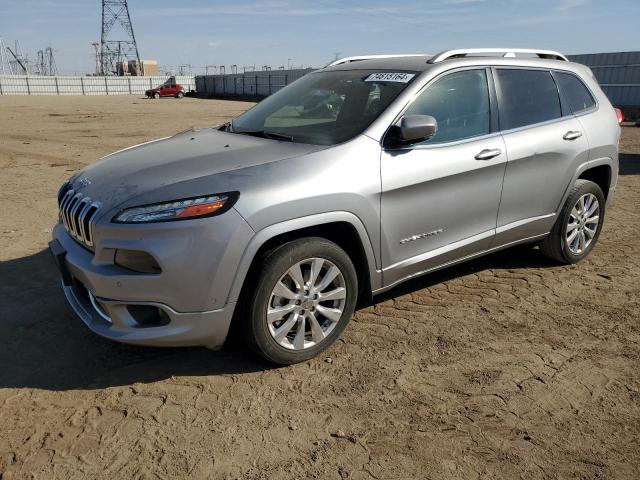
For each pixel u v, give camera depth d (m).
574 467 2.55
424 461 2.58
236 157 3.34
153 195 2.98
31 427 2.80
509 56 4.49
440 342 3.68
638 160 11.39
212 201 2.93
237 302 3.10
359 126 3.60
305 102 4.16
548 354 3.54
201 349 3.57
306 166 3.21
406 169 3.54
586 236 5.11
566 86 4.81
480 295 4.43
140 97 56.50
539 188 4.45
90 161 11.18
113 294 2.96
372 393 3.11
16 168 10.21
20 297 4.32
